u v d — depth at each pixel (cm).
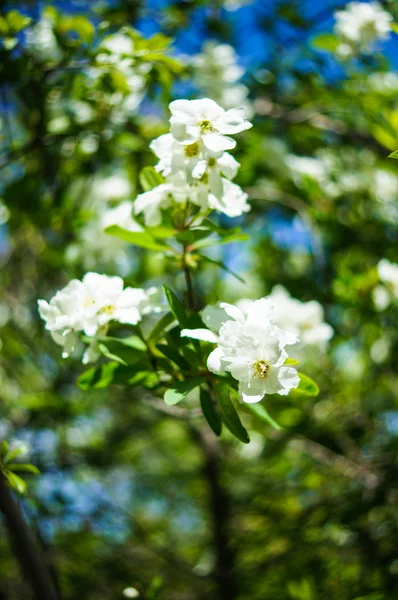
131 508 684
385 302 346
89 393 485
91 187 379
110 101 345
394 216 436
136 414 570
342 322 395
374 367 405
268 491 488
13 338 445
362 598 316
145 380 207
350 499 379
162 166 189
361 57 382
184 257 213
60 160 363
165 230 208
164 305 214
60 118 349
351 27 374
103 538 556
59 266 398
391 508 369
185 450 696
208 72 397
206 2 396
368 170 434
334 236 409
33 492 426
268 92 415
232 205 202
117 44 301
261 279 465
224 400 180
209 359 169
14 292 473
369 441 418
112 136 358
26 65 297
